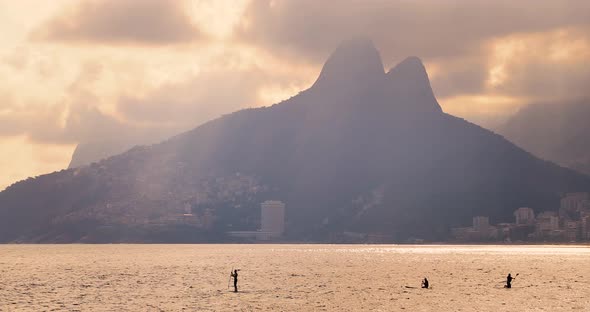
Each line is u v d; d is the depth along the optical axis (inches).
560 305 5241.1
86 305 5285.4
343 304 5290.4
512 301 5492.1
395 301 5482.3
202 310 4955.7
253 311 4909.0
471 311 4913.9
